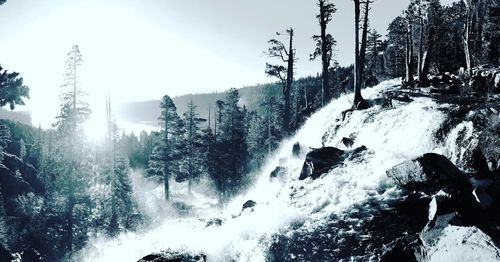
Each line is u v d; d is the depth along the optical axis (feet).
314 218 33.37
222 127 191.93
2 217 103.45
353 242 28.12
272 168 73.97
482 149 33.60
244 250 31.45
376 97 73.77
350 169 41.68
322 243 28.94
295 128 127.75
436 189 30.81
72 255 98.53
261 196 53.98
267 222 34.73
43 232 109.50
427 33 99.81
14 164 148.05
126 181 146.72
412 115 47.01
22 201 121.90
